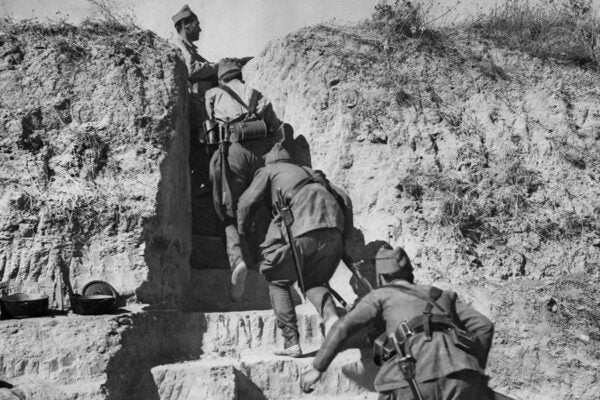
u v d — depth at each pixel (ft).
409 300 16.15
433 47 27.96
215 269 24.89
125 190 22.54
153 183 22.85
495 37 29.63
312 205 20.58
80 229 21.56
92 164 22.82
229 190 23.56
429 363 15.35
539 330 21.24
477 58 28.32
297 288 23.53
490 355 20.83
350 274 23.59
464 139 25.80
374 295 16.44
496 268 23.25
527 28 30.19
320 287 20.44
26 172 22.21
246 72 29.32
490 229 23.94
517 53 28.84
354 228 24.09
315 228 20.29
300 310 22.48
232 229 23.30
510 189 24.90
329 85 25.96
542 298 22.11
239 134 23.86
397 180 24.39
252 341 21.34
